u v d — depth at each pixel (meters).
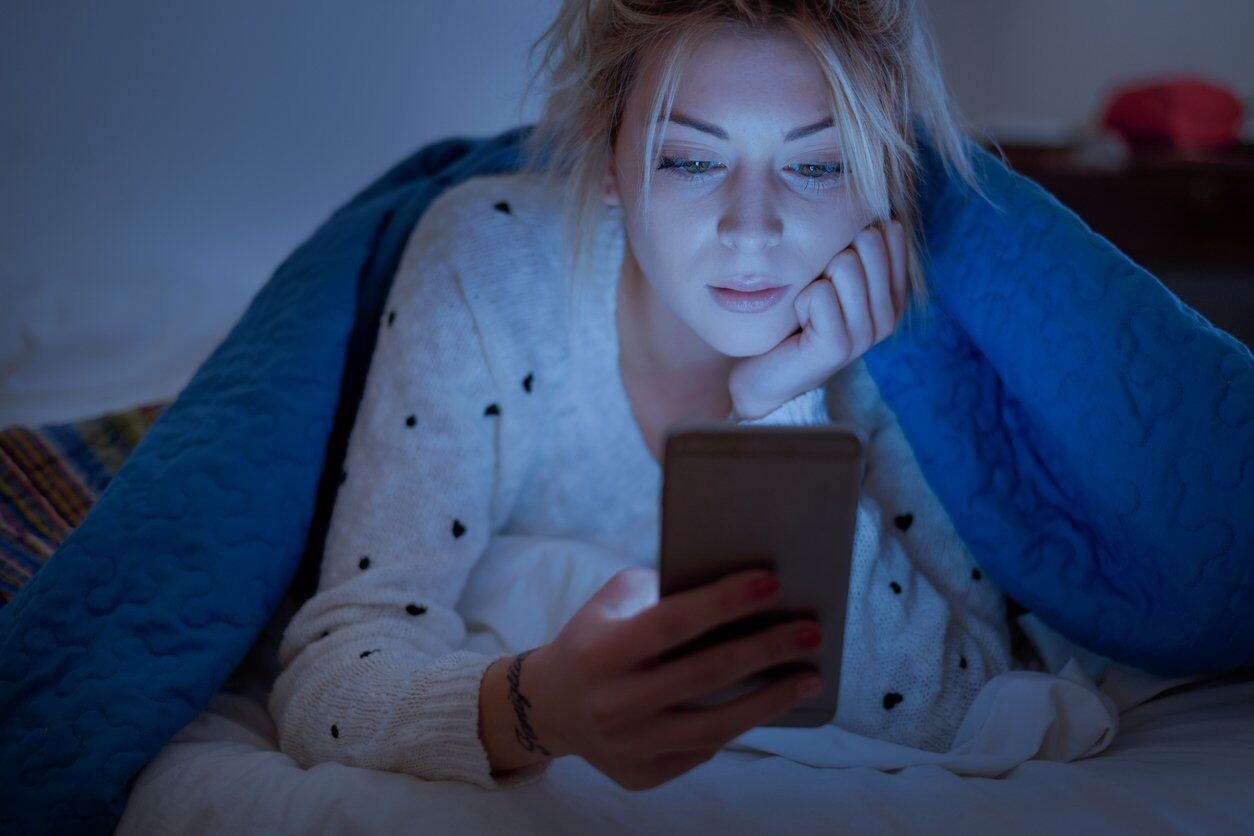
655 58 0.75
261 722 0.85
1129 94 3.00
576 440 0.99
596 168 0.87
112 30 1.83
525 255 0.93
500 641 0.91
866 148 0.76
